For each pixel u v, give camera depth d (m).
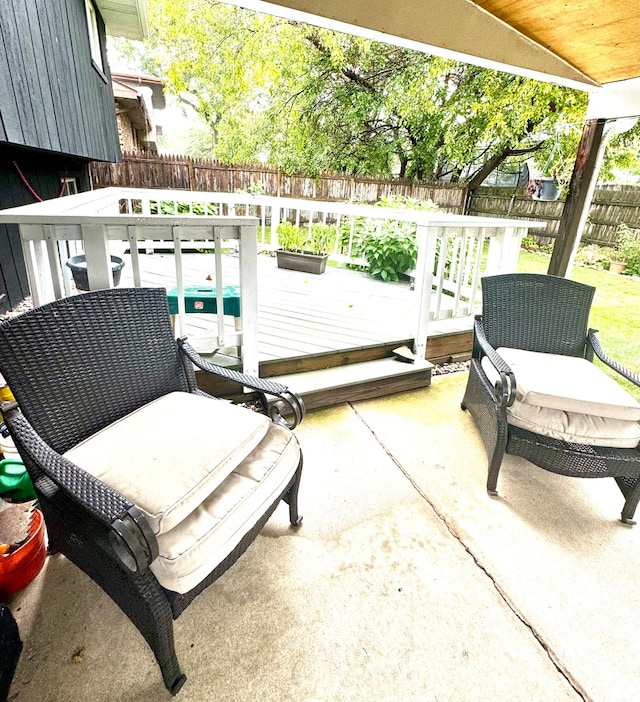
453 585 1.55
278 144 10.88
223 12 9.84
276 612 1.42
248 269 2.28
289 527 1.79
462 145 9.20
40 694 1.16
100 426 1.49
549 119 8.09
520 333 2.49
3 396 1.86
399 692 1.21
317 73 9.95
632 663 1.31
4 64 2.47
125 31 6.56
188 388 1.81
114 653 1.28
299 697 1.19
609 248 6.75
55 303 1.40
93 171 7.79
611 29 2.24
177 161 8.22
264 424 1.48
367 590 1.52
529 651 1.33
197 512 1.21
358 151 10.62
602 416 1.89
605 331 4.23
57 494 1.21
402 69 9.50
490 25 2.45
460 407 2.86
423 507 1.94
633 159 6.80
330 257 5.41
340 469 2.19
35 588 1.46
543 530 1.83
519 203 9.10
